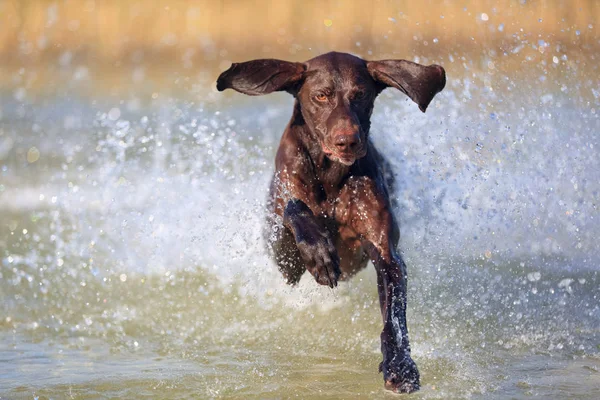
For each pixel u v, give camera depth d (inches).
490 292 380.2
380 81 317.1
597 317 354.0
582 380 281.4
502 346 322.0
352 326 357.1
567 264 412.8
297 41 1127.0
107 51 1165.7
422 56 884.6
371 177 319.0
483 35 768.9
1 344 331.3
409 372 270.1
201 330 351.3
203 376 289.6
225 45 1160.2
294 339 340.2
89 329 351.6
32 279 416.8
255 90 312.7
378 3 1065.5
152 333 347.3
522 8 770.8
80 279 417.7
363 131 305.4
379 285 300.8
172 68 1110.4
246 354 319.3
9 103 912.9
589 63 599.8
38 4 1175.0
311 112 309.7
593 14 762.2
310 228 299.9
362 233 317.7
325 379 287.0
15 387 277.1
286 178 322.7
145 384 280.7
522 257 415.5
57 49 1163.3
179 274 422.9
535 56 532.1
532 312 360.2
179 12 1180.5
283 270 343.0
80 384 280.7
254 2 1168.2
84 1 1183.6
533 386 275.0
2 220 516.4
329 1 1113.4
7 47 1151.6
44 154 677.3
